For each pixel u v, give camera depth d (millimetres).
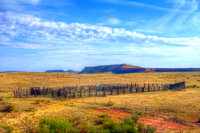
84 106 21453
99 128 10445
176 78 76688
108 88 43281
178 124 14477
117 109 20688
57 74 88938
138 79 74125
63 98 30719
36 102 22656
